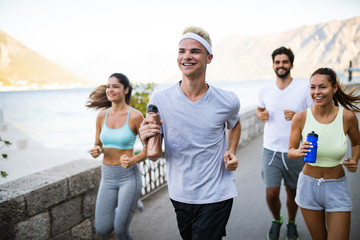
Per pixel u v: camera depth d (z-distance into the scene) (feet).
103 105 9.85
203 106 5.71
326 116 6.66
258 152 21.07
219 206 5.87
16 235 7.09
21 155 36.58
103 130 8.56
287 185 9.30
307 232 9.85
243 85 374.63
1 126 56.03
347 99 7.07
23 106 177.27
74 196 8.73
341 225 6.26
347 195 6.49
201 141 5.78
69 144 56.18
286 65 9.00
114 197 8.35
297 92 9.02
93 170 9.33
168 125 5.88
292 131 7.20
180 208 6.08
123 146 8.25
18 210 7.11
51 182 8.00
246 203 12.69
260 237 9.90
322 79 6.33
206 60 5.72
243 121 23.13
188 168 5.89
